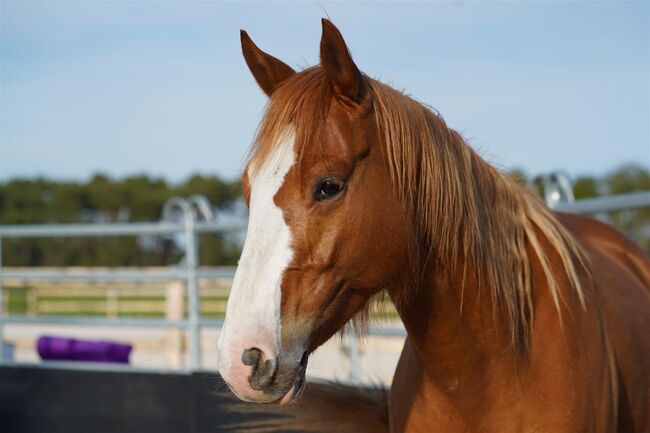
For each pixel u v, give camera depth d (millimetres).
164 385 4137
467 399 1998
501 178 2148
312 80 1858
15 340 8555
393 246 1877
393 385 2260
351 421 2598
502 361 1970
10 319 5195
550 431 1940
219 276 4438
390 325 4562
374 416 2588
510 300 1968
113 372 4340
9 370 4688
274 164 1766
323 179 1766
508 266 2010
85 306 12203
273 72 2057
